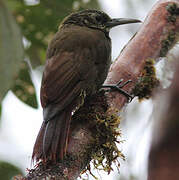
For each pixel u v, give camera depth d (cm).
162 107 475
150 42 851
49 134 723
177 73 489
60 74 873
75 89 863
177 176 447
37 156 682
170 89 482
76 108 842
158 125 466
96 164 738
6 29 520
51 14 1023
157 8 881
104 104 778
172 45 864
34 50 1116
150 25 864
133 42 855
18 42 524
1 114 1138
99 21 1084
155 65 844
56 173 657
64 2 1024
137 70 835
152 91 841
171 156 452
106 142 740
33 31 1030
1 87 514
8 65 519
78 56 923
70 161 680
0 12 516
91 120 745
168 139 457
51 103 815
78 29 1016
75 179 680
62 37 966
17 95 991
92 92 809
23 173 1041
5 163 1031
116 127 753
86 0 1095
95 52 953
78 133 725
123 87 812
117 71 827
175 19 870
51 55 939
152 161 463
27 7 1010
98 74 946
